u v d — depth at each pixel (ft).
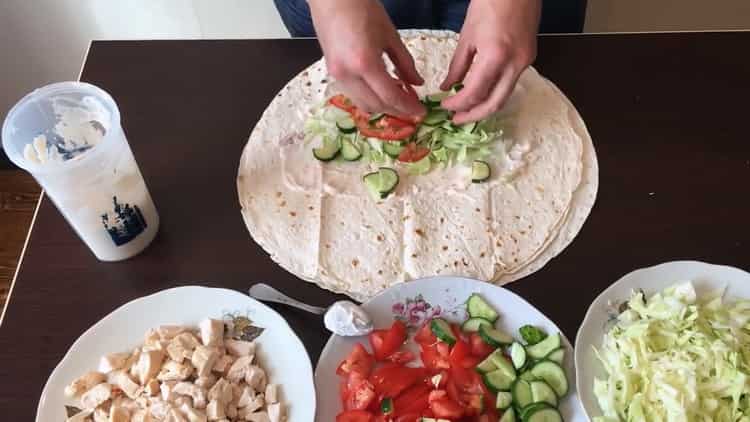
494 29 3.33
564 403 2.88
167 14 6.11
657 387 2.76
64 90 3.24
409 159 3.74
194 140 3.88
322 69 4.14
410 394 2.95
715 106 3.90
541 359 2.95
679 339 2.88
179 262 3.42
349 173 3.73
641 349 2.84
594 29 6.31
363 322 3.01
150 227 3.45
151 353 2.97
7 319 3.26
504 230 3.47
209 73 4.17
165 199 3.63
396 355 3.04
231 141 3.87
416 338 3.09
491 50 3.30
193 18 6.15
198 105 4.03
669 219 3.46
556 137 3.80
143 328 3.12
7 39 6.11
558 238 3.43
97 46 4.32
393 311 3.10
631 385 2.79
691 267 3.09
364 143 3.80
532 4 3.41
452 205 3.58
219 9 6.07
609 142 3.77
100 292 3.34
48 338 3.20
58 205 3.11
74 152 3.37
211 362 2.97
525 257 3.37
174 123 3.95
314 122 3.85
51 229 3.53
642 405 2.75
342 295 3.29
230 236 3.50
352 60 3.28
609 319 2.99
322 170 3.73
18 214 6.77
